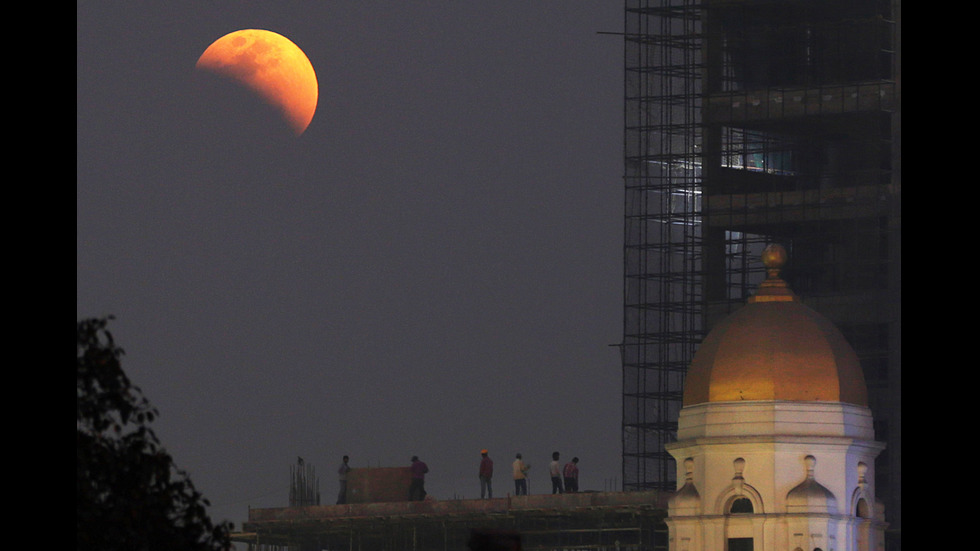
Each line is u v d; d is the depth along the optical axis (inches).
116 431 3754.9
